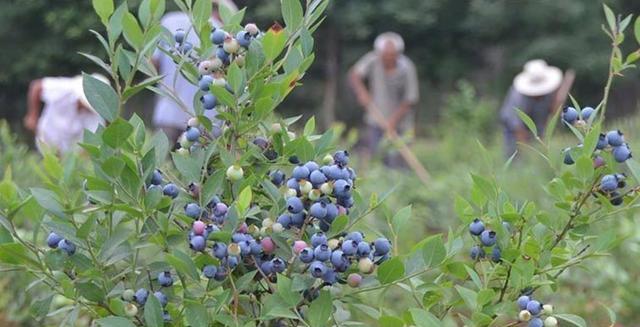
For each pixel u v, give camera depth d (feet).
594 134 9.99
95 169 9.53
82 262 9.93
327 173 9.35
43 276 10.27
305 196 9.43
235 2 91.76
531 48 103.81
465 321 9.97
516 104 52.65
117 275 9.95
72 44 90.02
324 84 104.58
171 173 10.43
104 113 9.53
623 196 10.37
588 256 10.44
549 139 10.73
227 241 9.29
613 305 23.63
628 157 10.18
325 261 9.23
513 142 52.49
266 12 90.02
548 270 10.42
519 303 9.91
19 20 90.43
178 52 10.31
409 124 56.13
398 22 106.11
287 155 10.05
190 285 10.32
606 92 10.61
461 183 39.50
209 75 9.94
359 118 104.58
